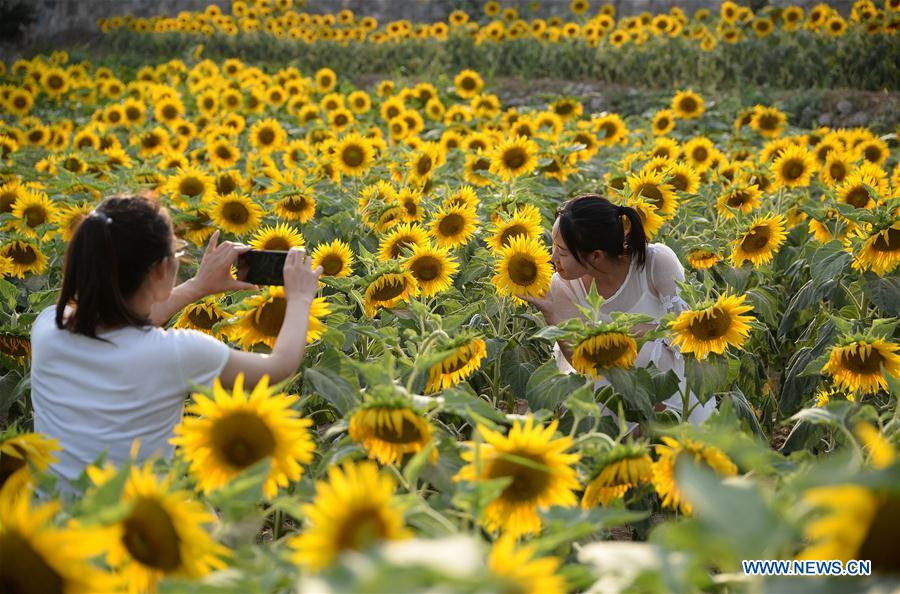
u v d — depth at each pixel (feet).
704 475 3.95
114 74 51.47
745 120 31.27
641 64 48.83
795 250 16.48
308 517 5.34
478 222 13.32
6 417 14.40
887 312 12.05
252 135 24.61
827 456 10.93
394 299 10.43
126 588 5.25
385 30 61.62
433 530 5.34
